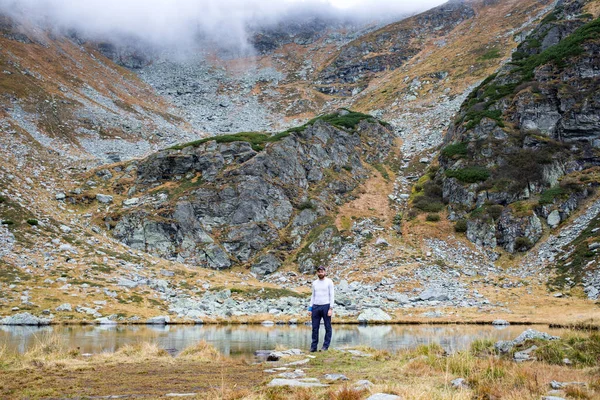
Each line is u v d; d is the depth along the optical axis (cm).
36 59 13200
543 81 8006
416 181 8744
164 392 1072
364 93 15275
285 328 3753
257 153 7931
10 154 8175
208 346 1916
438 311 4709
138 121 11981
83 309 4247
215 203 7250
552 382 1153
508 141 7419
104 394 1049
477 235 6600
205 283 5669
